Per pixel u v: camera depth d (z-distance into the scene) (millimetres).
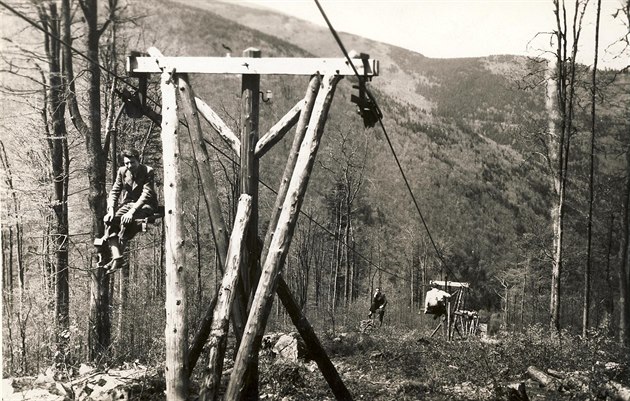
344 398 7820
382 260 66750
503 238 85688
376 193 79375
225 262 6645
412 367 12797
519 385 9633
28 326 18422
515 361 12867
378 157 88375
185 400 5910
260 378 10242
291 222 6410
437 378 11516
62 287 15211
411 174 100125
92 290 13188
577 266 39906
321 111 6535
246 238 6809
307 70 6672
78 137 16688
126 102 7297
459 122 122375
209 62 6906
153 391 8453
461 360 13086
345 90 65938
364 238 62219
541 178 105000
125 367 10492
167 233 6234
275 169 43375
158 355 10500
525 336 14688
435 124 119812
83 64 14555
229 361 11617
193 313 20891
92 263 18156
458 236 85000
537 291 52938
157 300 20578
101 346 12734
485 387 10930
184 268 6137
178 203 6344
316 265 44531
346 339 17172
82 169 16594
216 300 6746
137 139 19453
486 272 74438
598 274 40750
